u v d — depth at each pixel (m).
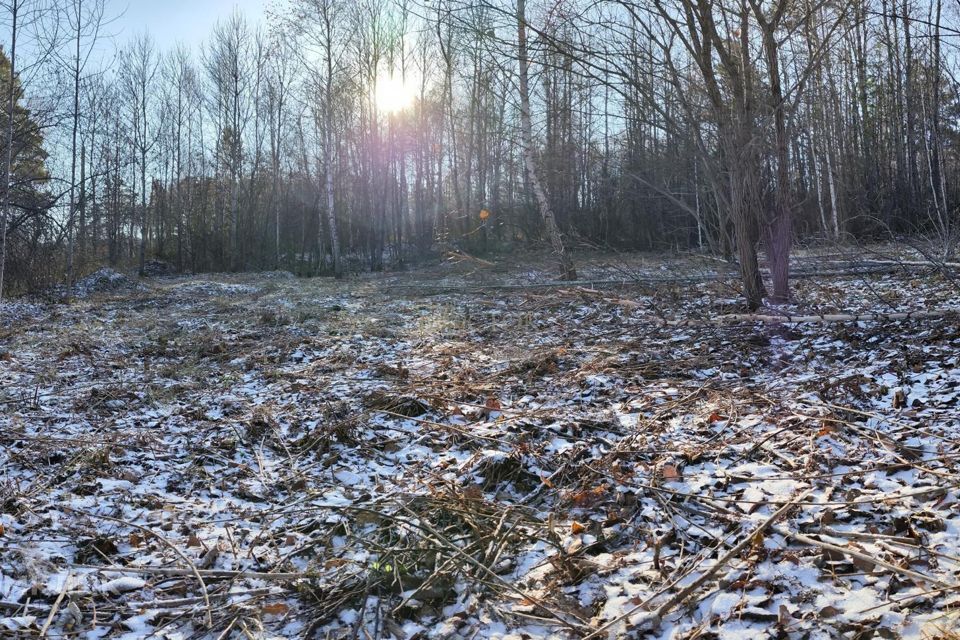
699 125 8.30
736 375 5.92
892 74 22.19
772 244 8.59
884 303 8.12
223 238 36.31
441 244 29.53
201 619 2.90
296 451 5.02
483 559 3.31
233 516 3.90
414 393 5.92
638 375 6.14
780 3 7.70
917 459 3.70
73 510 3.81
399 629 2.79
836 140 21.45
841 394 4.87
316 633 2.82
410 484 4.23
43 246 17.47
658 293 10.46
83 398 6.37
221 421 5.57
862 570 2.79
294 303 13.56
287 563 3.35
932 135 20.11
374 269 29.81
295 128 35.78
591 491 3.84
